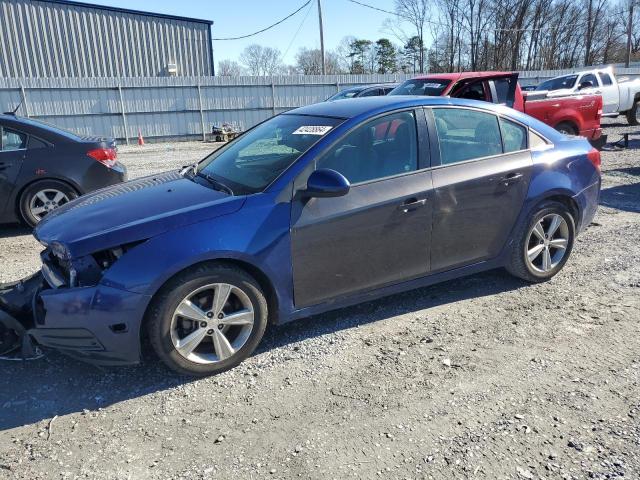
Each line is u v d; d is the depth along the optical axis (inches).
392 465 101.8
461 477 98.3
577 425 112.0
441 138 161.3
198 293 130.3
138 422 116.6
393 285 158.2
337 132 147.9
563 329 154.4
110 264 126.5
